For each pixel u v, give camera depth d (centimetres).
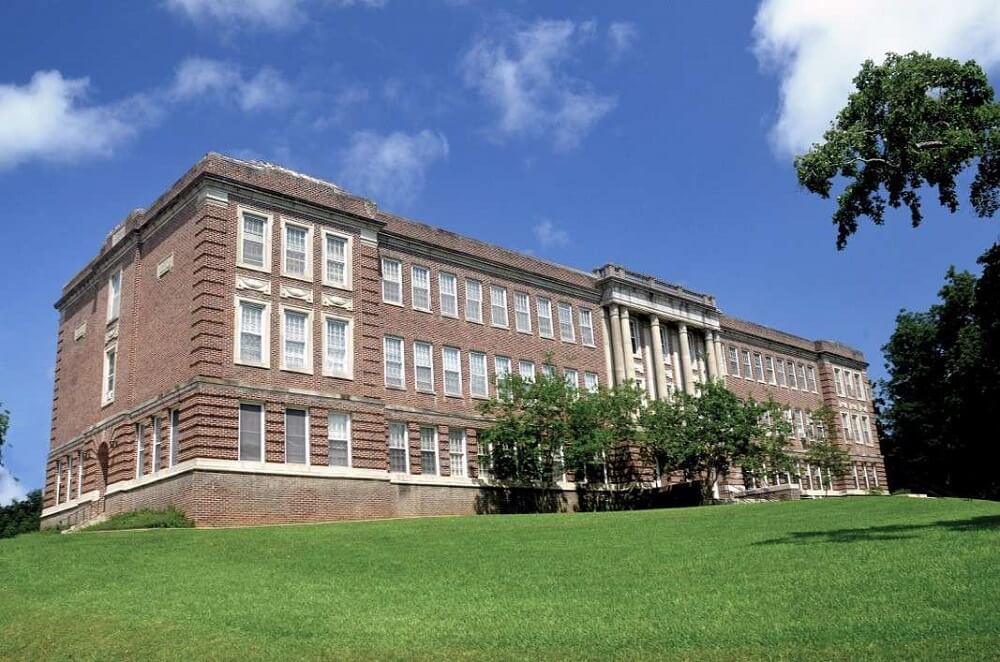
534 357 5591
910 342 8906
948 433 8381
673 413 5653
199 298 3928
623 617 1591
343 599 1902
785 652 1305
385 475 4328
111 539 2986
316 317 4278
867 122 2806
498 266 5531
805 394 8281
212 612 1783
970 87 2766
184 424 3856
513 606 1744
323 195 4478
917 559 1930
